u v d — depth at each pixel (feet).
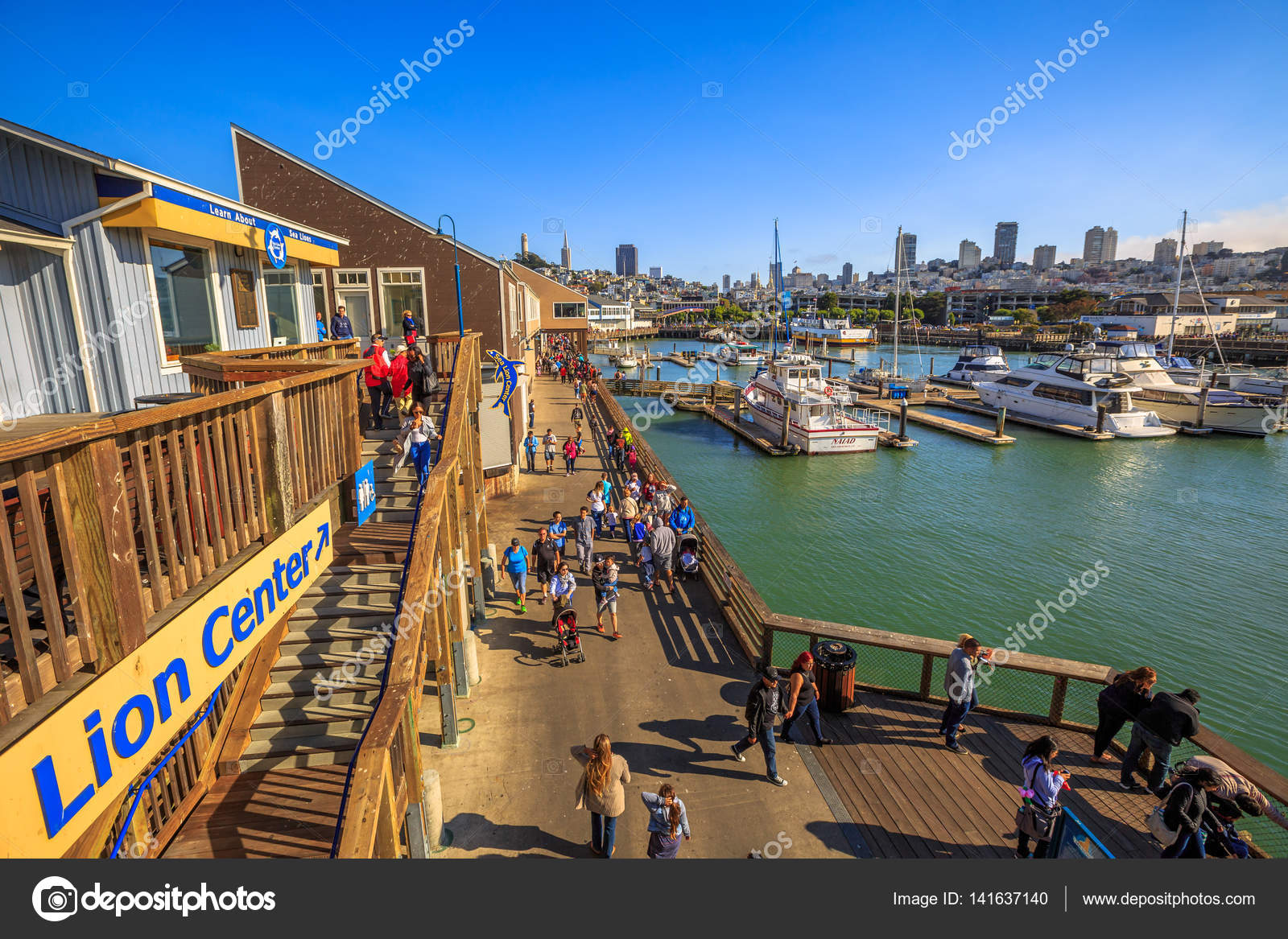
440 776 27.96
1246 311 370.73
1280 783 22.48
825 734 30.99
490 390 68.49
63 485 10.89
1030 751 22.35
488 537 52.80
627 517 58.23
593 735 30.78
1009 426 154.81
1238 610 62.28
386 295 64.03
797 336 369.71
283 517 19.07
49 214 23.88
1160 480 108.37
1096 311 440.04
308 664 26.53
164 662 13.58
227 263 34.12
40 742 10.40
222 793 23.54
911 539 82.02
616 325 515.50
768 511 94.32
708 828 25.00
